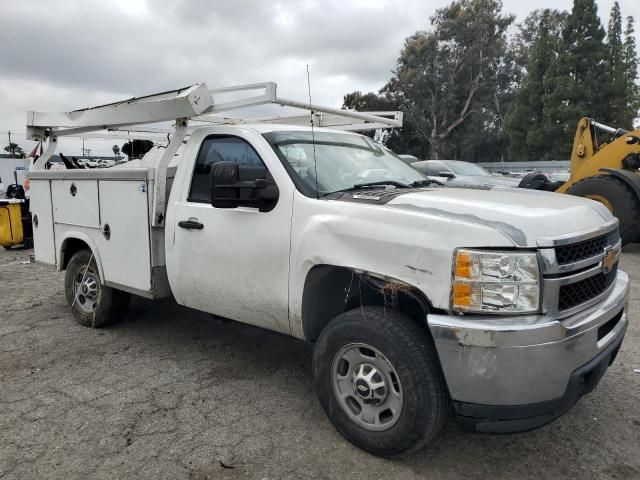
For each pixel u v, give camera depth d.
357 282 3.20
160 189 4.30
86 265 5.25
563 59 34.47
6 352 4.71
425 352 2.78
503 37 43.06
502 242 2.57
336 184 3.62
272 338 5.04
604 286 3.09
